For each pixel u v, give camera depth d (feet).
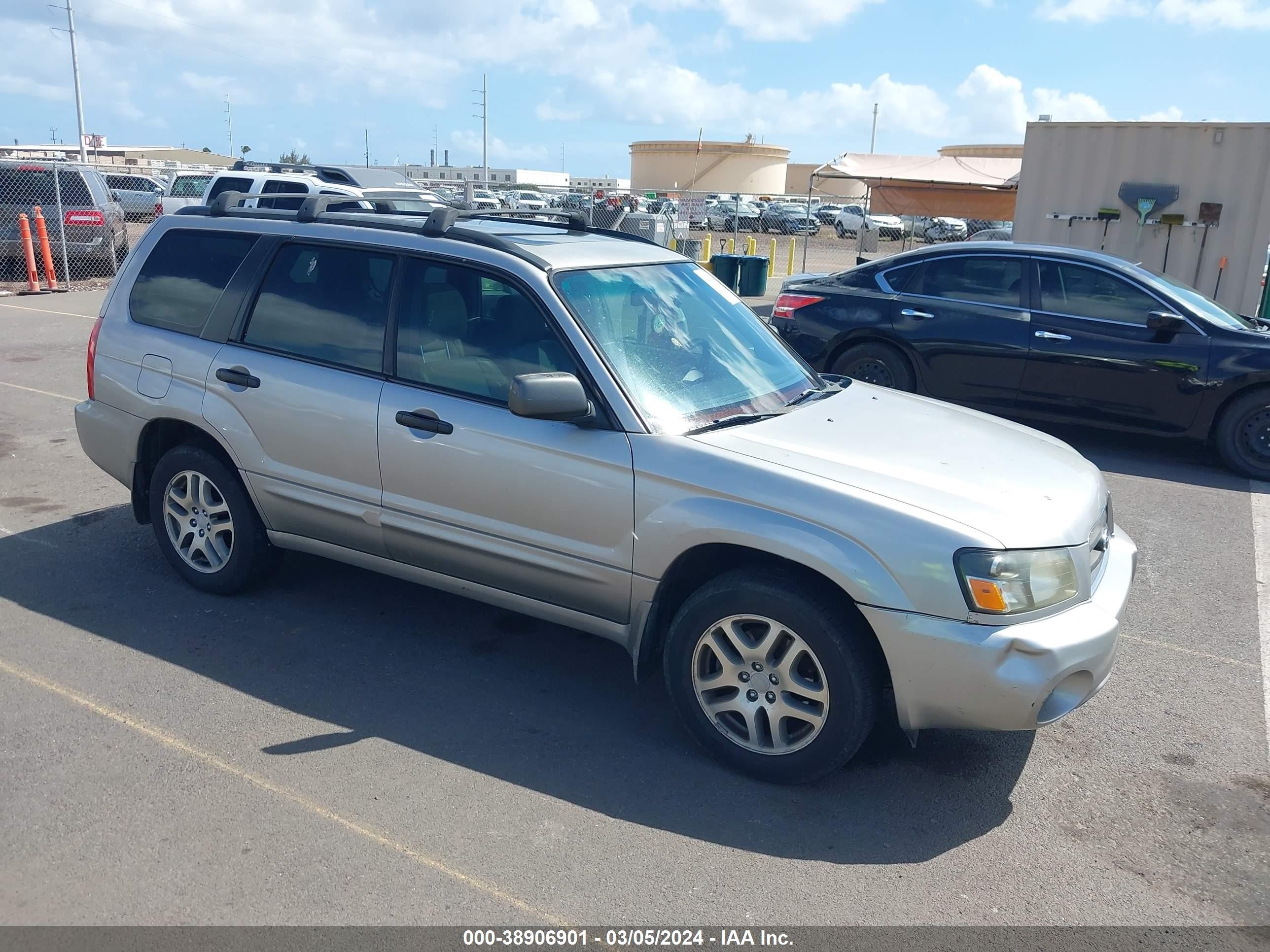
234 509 15.38
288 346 14.67
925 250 29.32
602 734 12.62
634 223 61.52
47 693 12.96
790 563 11.50
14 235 56.34
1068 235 44.47
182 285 15.89
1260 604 17.79
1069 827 11.11
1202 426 25.99
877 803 11.42
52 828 10.30
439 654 14.57
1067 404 27.25
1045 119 44.47
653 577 11.91
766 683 11.55
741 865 10.20
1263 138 40.29
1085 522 11.74
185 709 12.73
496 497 12.81
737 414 12.97
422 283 13.74
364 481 13.91
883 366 29.22
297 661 14.14
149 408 15.70
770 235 126.62
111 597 15.96
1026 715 10.59
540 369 12.73
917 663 10.65
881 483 11.35
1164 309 26.27
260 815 10.63
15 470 22.53
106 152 200.85
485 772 11.64
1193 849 10.80
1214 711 13.91
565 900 9.57
